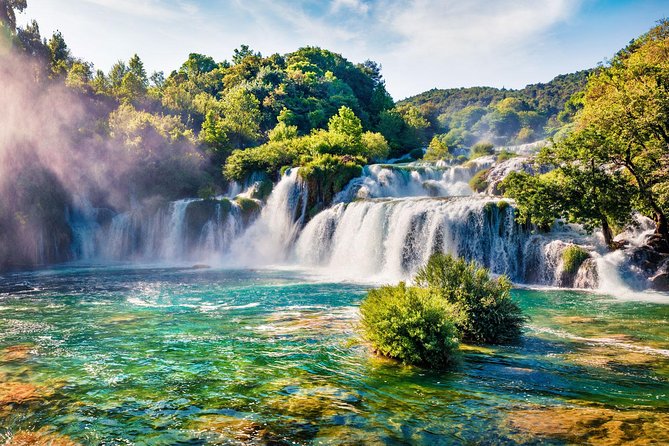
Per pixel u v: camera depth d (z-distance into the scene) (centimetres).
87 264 3353
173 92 7088
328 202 3831
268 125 8225
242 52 13362
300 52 12056
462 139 13075
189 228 3712
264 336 1090
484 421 574
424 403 642
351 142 5178
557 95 16750
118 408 636
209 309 1506
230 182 4684
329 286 2133
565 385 722
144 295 1845
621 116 2027
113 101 5850
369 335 913
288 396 676
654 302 1631
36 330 1180
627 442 496
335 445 512
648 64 2303
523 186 2241
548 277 2173
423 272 1112
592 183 2045
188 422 585
